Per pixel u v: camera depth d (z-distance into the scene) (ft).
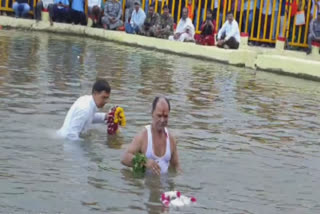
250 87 40.37
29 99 31.24
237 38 55.47
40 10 63.93
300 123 31.89
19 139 25.82
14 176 22.65
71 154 24.98
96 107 27.35
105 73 40.09
